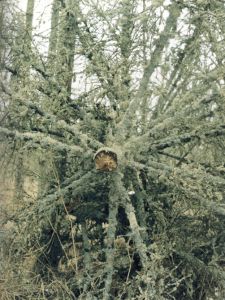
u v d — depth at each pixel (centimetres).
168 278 455
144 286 424
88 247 449
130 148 421
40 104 458
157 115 494
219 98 427
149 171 422
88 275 406
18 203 470
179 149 496
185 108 431
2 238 445
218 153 487
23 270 436
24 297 429
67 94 458
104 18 450
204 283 468
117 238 444
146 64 434
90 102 470
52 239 479
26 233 439
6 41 429
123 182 433
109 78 452
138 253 416
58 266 488
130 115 423
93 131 460
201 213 471
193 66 456
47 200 429
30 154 486
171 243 458
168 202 476
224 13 421
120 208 466
